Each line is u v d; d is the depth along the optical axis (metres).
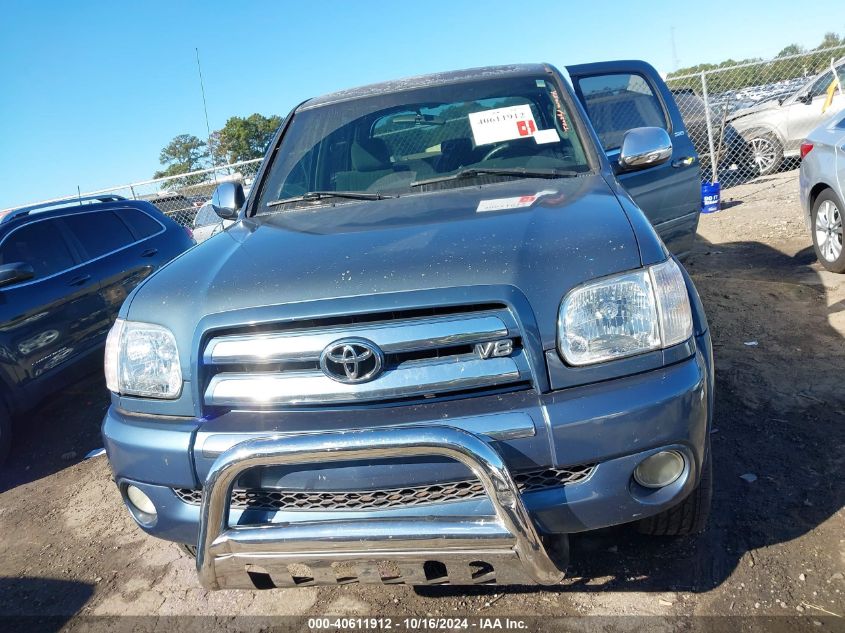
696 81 12.31
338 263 2.17
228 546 2.01
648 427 1.98
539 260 2.07
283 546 1.98
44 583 3.08
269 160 3.53
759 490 2.95
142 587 2.94
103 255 5.90
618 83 5.78
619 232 2.17
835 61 11.38
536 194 2.65
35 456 4.81
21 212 5.52
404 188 3.07
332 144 3.43
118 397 2.34
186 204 12.45
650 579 2.51
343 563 2.02
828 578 2.39
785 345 4.48
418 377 2.01
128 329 2.30
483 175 3.01
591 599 2.45
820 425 3.42
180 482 2.13
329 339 2.03
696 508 2.44
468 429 1.94
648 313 2.05
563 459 1.96
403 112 3.45
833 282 5.67
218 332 2.12
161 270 2.58
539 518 2.02
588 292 2.03
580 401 1.97
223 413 2.16
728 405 3.75
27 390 4.86
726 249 7.51
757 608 2.30
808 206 6.21
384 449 1.87
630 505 2.06
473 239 2.19
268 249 2.45
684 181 5.30
